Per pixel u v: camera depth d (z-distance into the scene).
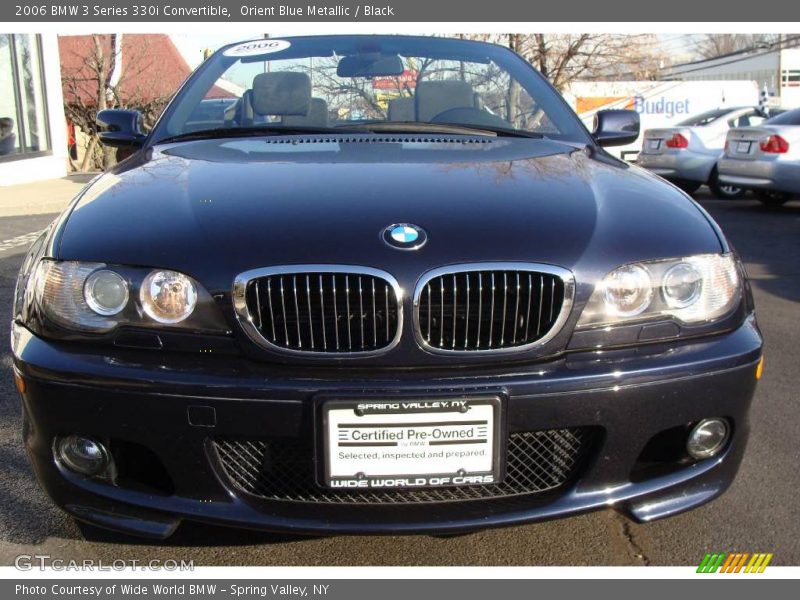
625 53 24.12
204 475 1.92
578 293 1.94
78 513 2.01
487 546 2.35
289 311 1.90
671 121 22.78
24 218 9.93
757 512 2.51
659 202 2.25
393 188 2.16
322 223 1.98
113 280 1.93
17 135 13.77
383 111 3.14
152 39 28.45
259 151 2.62
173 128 3.06
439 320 1.90
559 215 2.07
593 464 1.97
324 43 3.48
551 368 1.92
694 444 2.08
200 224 2.01
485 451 1.89
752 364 2.05
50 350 1.94
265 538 2.37
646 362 1.95
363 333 1.89
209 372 1.87
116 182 2.38
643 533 2.40
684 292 2.01
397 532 1.91
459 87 3.23
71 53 26.09
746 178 9.91
